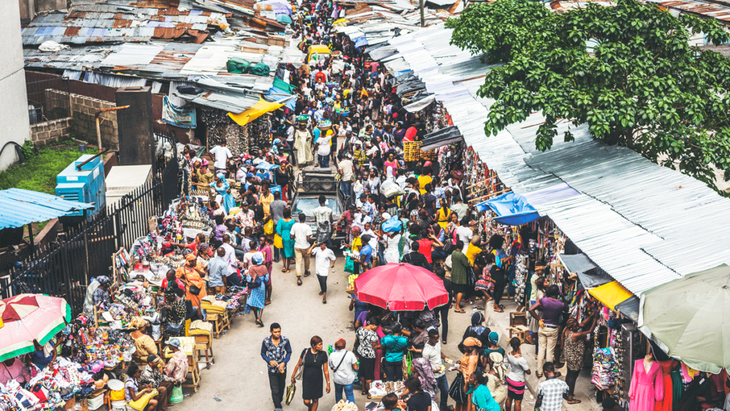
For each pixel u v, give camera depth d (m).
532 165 13.30
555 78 12.06
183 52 26.72
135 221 15.38
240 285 14.36
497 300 13.11
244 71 25.08
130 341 11.20
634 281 8.73
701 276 8.12
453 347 12.48
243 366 12.04
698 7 24.50
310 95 30.92
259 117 24.17
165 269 13.80
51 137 21.86
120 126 19.41
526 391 11.05
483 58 22.77
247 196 17.72
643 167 11.98
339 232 17.00
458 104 19.09
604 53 11.77
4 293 10.09
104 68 23.92
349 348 12.45
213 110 22.72
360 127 27.52
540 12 21.09
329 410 10.78
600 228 10.26
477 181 16.86
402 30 34.09
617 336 9.55
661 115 11.48
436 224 15.64
